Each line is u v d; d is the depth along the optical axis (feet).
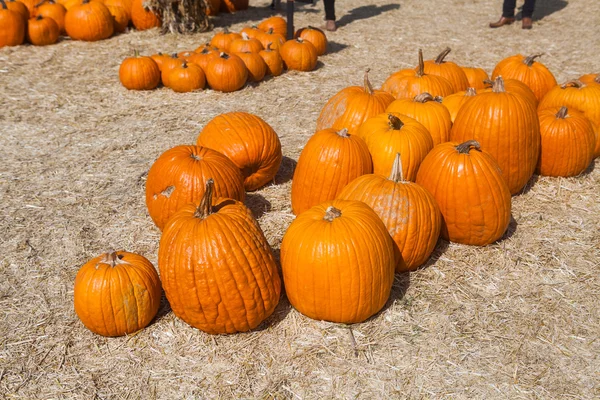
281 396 6.64
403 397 6.62
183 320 7.30
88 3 16.56
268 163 9.41
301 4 21.61
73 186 10.02
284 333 7.28
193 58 13.99
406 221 7.63
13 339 7.27
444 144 8.38
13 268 8.25
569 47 16.56
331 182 8.40
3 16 15.74
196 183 8.23
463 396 6.63
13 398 6.65
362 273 6.97
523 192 9.67
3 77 14.38
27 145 11.36
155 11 17.30
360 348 7.11
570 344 7.14
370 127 8.86
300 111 12.69
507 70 11.24
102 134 11.78
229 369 6.91
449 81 10.90
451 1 22.02
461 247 8.48
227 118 9.34
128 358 7.04
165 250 7.00
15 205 9.50
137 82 13.55
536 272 8.11
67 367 6.96
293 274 7.13
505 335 7.25
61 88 13.87
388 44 16.99
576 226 8.93
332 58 15.80
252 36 15.33
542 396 6.61
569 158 9.71
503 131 8.84
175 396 6.67
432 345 7.13
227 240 6.86
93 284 7.00
